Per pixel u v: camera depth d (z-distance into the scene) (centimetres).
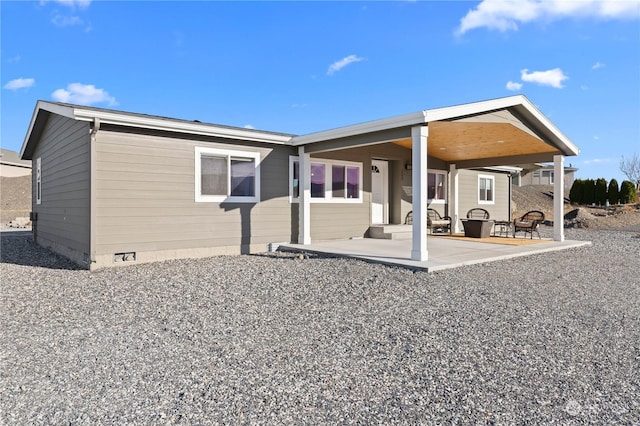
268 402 268
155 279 671
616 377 306
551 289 600
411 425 240
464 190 1602
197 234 898
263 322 445
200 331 416
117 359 343
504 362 334
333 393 281
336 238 1139
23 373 314
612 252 1016
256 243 992
